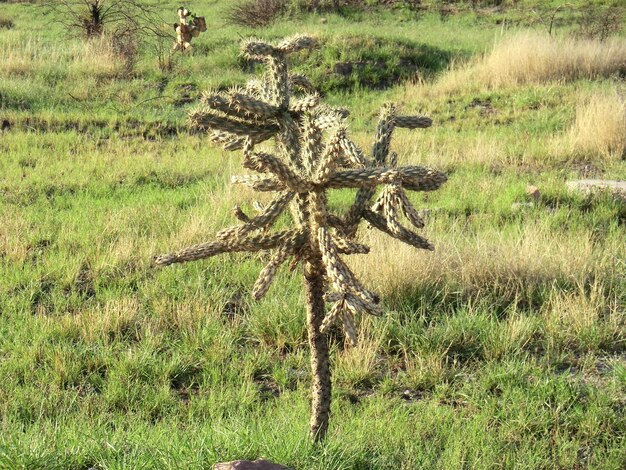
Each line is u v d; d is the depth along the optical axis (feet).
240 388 21.47
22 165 44.75
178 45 71.67
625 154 46.37
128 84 65.26
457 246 29.55
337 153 12.14
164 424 18.99
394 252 27.40
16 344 23.15
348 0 109.19
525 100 59.11
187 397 21.30
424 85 66.49
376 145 14.08
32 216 34.94
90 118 55.52
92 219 34.53
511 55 67.31
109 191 40.04
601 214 35.14
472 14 109.50
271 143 36.63
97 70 67.67
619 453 17.97
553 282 26.63
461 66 73.05
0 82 61.87
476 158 45.62
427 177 12.54
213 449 15.62
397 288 26.22
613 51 69.00
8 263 29.50
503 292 27.17
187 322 24.71
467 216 36.58
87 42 74.59
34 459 15.93
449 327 23.97
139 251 30.17
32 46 75.46
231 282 28.12
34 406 20.02
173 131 54.85
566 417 19.56
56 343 23.66
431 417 19.53
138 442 17.03
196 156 47.47
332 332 24.72
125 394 20.74
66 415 19.58
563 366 22.98
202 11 105.81
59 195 39.45
